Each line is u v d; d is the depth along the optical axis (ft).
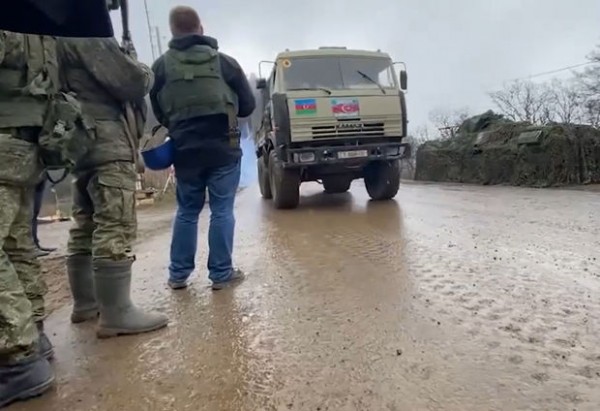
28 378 5.64
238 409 5.20
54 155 6.07
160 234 20.54
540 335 6.72
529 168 36.40
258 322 7.97
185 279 10.63
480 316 7.60
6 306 5.46
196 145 10.06
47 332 8.18
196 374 6.13
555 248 12.59
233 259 13.10
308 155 22.80
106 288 7.68
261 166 32.63
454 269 10.71
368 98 23.32
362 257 12.44
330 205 26.45
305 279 10.53
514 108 88.07
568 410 4.79
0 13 4.35
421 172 52.80
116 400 5.57
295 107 22.66
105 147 7.45
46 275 13.34
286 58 23.68
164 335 7.64
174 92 10.02
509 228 16.14
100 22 4.67
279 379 5.84
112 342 7.47
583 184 34.76
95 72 7.04
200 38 10.16
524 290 8.90
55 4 4.47
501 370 5.72
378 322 7.58
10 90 5.63
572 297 8.38
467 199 26.99
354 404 5.15
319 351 6.60
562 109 81.35
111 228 7.68
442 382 5.50
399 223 18.30
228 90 10.34
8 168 5.58
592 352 6.10
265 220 21.59
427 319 7.58
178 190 10.53
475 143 44.39
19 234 6.19
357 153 23.17
